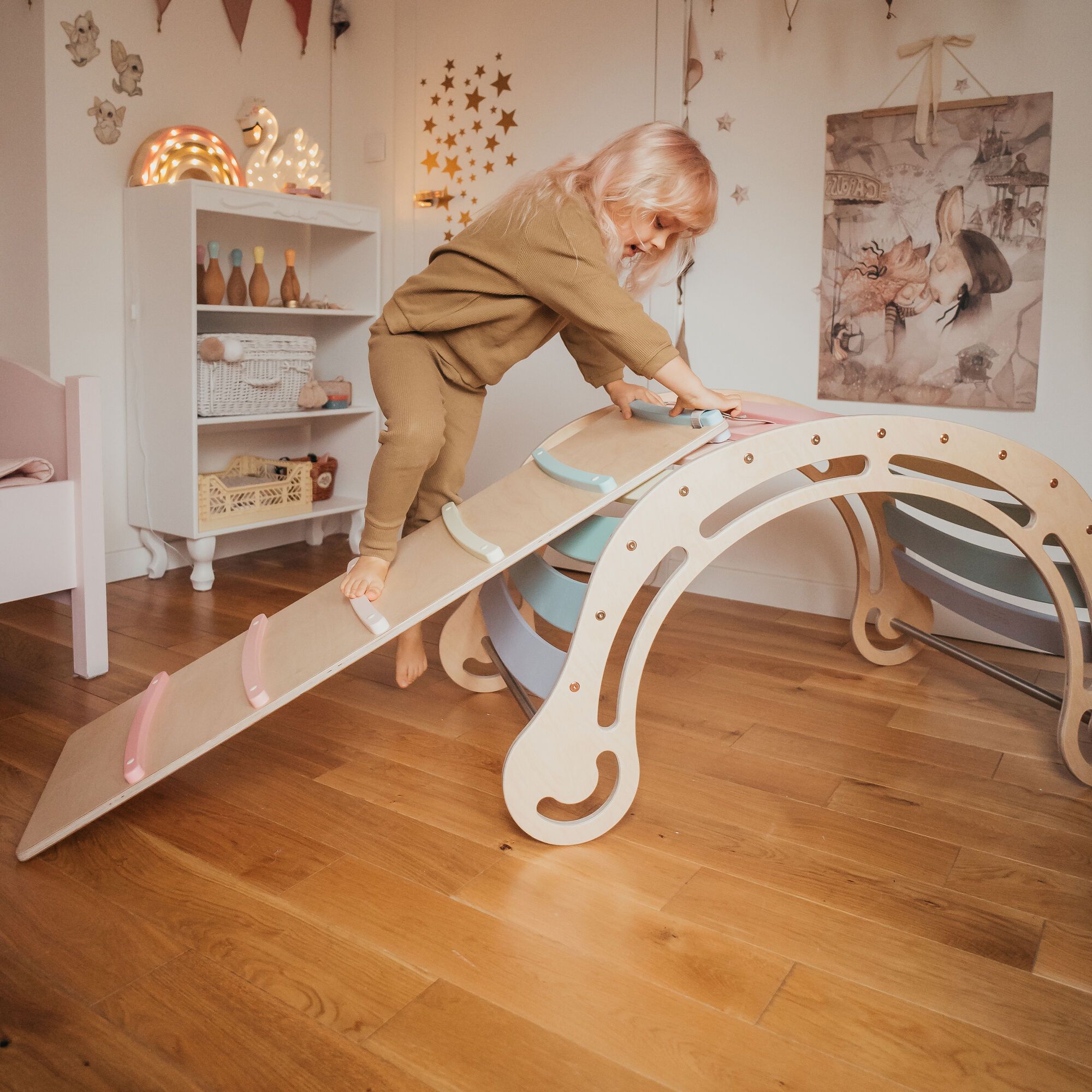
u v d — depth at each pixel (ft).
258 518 10.04
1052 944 4.17
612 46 9.68
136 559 9.95
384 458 5.32
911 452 5.07
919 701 6.99
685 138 5.27
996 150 7.84
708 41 9.14
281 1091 3.26
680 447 4.94
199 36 9.91
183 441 9.20
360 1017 3.62
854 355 8.70
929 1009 3.74
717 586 9.82
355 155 11.65
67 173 8.91
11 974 3.81
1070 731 5.59
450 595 4.75
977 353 8.12
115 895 4.39
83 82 8.95
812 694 7.09
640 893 4.50
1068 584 6.34
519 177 10.46
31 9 8.66
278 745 6.03
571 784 4.86
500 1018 3.64
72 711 6.43
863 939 4.18
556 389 10.52
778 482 9.32
